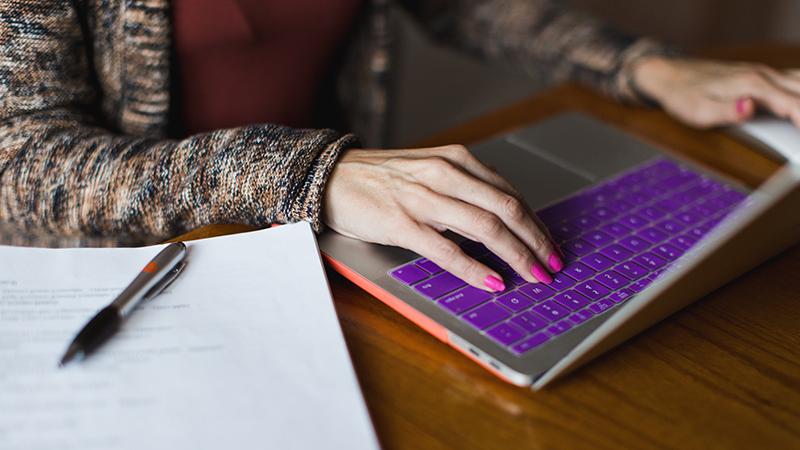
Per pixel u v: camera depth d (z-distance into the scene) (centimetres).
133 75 82
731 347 57
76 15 75
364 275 60
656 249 66
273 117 101
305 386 50
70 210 70
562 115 90
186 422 46
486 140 84
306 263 60
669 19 238
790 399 52
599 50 100
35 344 51
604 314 57
